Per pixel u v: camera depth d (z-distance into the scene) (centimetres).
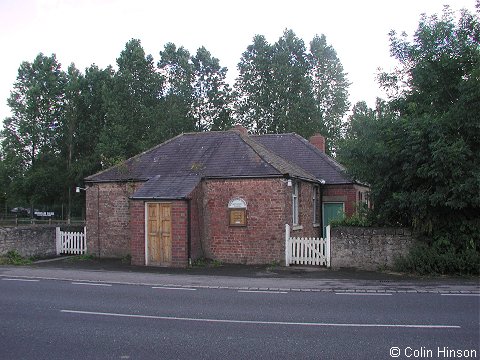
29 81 5375
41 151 5222
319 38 4941
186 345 702
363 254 1647
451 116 1455
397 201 1551
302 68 4647
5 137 5316
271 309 970
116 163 2238
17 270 1636
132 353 664
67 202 5091
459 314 912
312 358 637
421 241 1576
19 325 831
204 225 1880
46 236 2158
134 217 1819
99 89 5147
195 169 1939
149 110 4603
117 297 1116
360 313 927
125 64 4766
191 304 1027
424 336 745
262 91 4631
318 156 2591
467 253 1452
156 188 1848
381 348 681
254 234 1814
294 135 2784
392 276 1475
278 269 1652
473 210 1498
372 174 1636
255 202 1822
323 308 980
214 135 2209
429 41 1609
